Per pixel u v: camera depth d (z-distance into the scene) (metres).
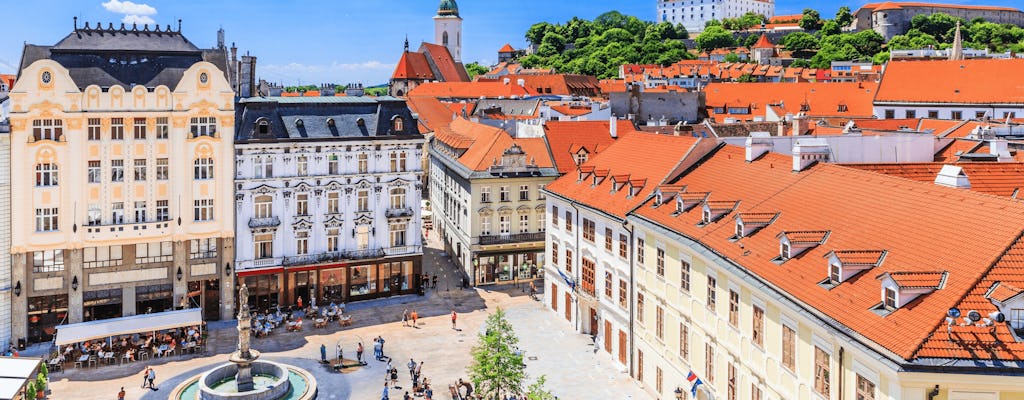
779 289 40.53
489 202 91.69
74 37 75.62
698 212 54.53
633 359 63.03
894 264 37.12
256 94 97.56
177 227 76.44
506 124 119.38
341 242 84.25
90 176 73.38
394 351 71.06
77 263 73.12
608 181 71.69
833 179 48.72
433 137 121.94
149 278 76.25
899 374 30.88
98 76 74.12
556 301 81.56
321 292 84.19
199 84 75.81
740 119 143.50
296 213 81.69
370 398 61.03
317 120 82.69
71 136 71.88
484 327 77.31
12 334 71.44
